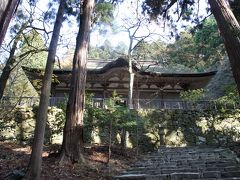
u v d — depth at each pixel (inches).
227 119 484.1
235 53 231.8
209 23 701.9
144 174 264.1
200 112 495.5
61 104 413.4
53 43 251.3
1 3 86.1
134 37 627.8
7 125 438.6
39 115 224.8
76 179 247.9
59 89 727.1
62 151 288.4
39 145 220.1
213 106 505.0
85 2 362.6
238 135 463.5
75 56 336.5
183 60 677.3
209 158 329.1
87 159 306.5
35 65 655.1
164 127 477.1
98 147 391.2
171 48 677.9
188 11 492.1
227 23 246.8
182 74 696.4
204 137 473.1
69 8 379.9
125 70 677.3
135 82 737.0
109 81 732.0
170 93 765.9
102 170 283.7
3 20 86.4
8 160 286.7
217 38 676.7
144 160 350.9
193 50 684.1
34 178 211.5
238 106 496.7
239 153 376.5
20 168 254.8
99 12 453.1
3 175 235.1
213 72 678.5
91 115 361.1
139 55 667.4
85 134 440.8
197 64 731.4
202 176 235.3
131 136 461.1
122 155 370.3
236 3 389.1
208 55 698.2
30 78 596.7
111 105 354.0
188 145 466.3
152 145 458.3
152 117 484.1
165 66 725.3
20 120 446.0
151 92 761.0
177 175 235.3
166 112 491.2
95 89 753.0
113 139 449.7
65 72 669.3
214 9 265.7
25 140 428.1
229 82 807.1
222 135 468.8
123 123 342.0
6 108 457.1
